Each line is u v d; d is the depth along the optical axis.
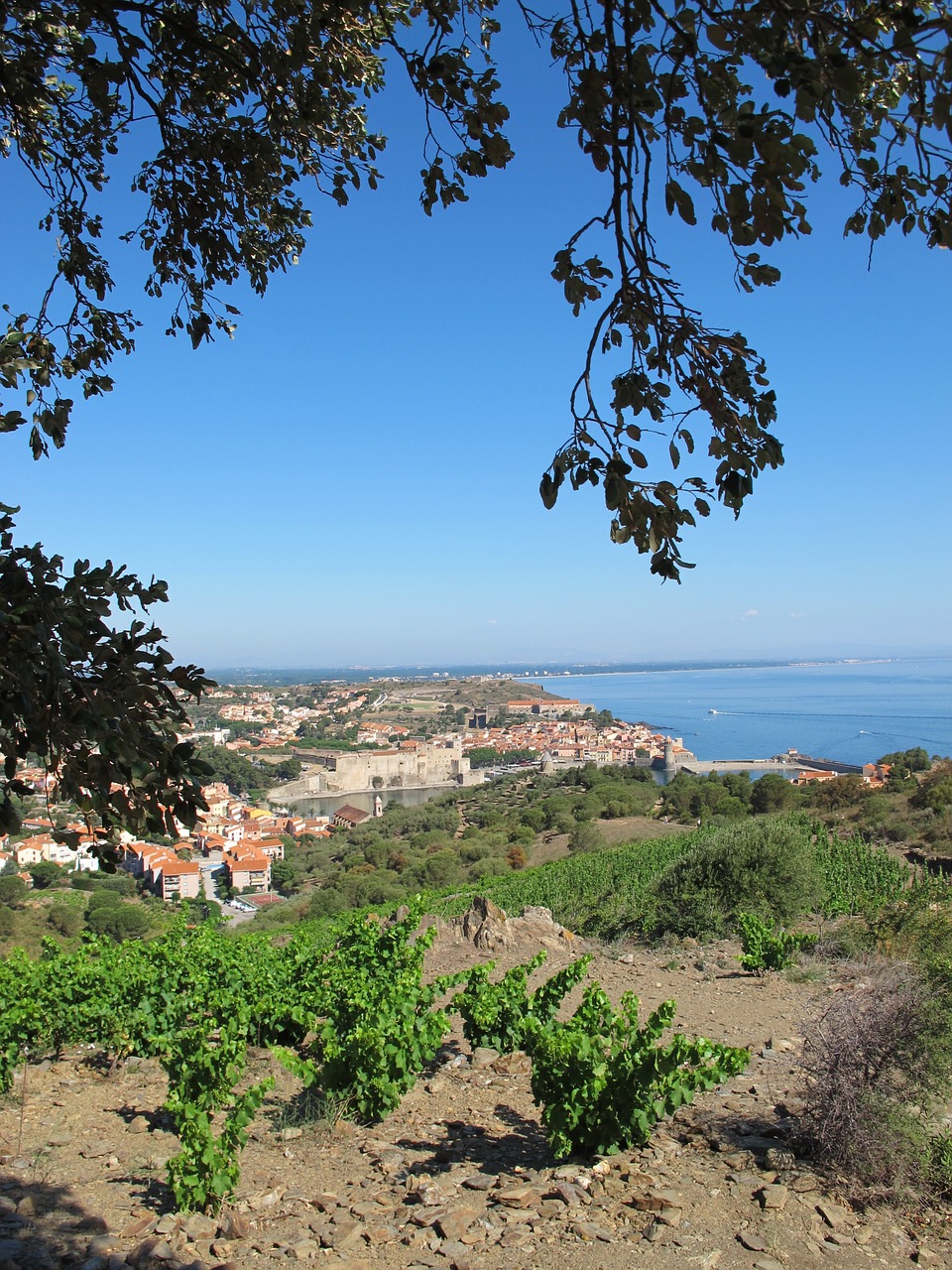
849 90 2.29
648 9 2.52
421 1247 4.15
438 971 11.59
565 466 3.05
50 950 10.24
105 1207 4.88
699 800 53.50
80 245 5.39
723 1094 6.16
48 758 2.61
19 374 3.67
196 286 5.62
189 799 2.70
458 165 3.89
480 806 76.06
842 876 16.62
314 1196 4.93
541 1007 7.75
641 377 3.11
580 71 2.81
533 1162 5.27
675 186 2.59
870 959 10.30
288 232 5.76
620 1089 5.12
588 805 58.69
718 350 2.96
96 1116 6.70
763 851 13.95
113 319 5.50
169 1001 8.52
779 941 10.57
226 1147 4.83
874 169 2.85
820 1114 4.83
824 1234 4.11
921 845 22.45
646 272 2.88
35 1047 8.88
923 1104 4.75
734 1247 3.99
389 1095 6.14
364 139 5.39
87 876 46.66
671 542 3.02
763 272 2.86
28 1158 5.69
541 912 13.30
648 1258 3.91
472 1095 6.78
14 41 4.19
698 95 2.60
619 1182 4.72
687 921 13.41
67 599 2.50
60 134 5.17
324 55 4.32
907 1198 4.42
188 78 4.88
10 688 2.39
